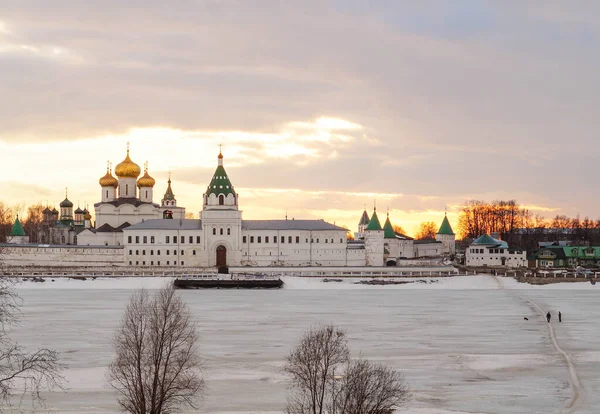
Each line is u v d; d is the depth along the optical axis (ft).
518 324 623.77
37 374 424.05
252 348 507.71
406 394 394.73
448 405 379.76
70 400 379.76
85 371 437.17
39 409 366.02
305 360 350.23
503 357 485.15
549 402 386.52
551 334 571.69
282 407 371.97
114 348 497.05
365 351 501.97
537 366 460.96
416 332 579.07
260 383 415.64
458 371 446.19
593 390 408.67
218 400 383.86
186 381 355.97
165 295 613.93
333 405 310.45
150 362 344.69
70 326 595.47
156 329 349.00
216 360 470.39
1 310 326.65
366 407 309.63
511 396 396.37
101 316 654.12
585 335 568.00
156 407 321.73
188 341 437.99
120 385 399.65
